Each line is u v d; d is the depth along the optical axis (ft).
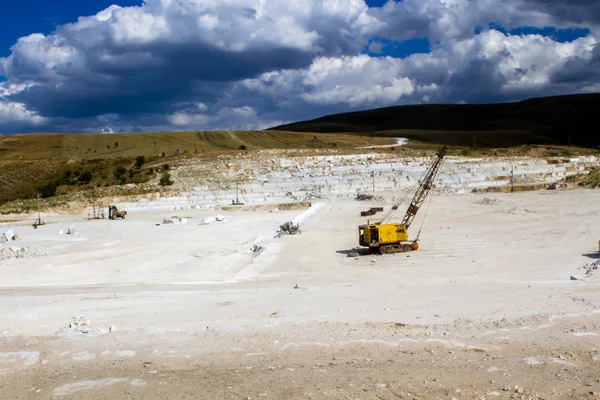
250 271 136.56
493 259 133.69
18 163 502.38
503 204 269.03
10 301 98.78
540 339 50.78
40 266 154.40
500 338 51.80
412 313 67.72
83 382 44.73
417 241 170.60
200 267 145.38
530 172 381.60
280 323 64.08
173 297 96.48
